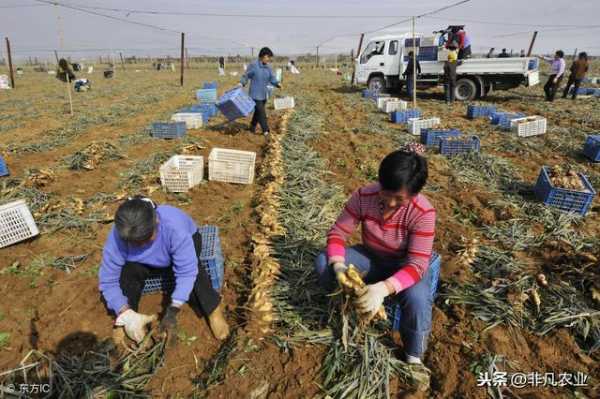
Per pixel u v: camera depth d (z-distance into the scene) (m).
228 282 3.47
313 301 3.14
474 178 6.08
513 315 3.01
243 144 8.20
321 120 10.81
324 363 2.58
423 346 2.52
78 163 6.50
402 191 2.08
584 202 4.68
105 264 2.46
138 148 7.83
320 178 6.09
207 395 2.40
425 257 2.38
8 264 3.74
